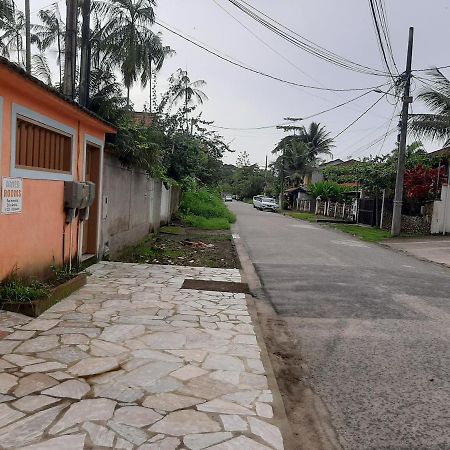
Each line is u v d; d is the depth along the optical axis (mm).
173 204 21969
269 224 24609
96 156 8930
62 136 7316
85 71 9734
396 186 20438
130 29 20031
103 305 6086
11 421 3053
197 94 26734
